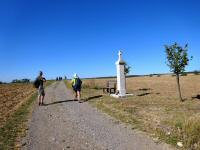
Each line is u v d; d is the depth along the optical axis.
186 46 21.12
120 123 12.94
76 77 22.75
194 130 9.62
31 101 24.00
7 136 10.96
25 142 10.11
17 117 15.44
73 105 20.17
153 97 24.00
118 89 25.25
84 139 10.34
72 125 12.93
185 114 14.66
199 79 70.50
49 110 18.02
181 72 21.22
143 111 16.09
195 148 8.79
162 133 10.67
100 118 14.42
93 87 39.97
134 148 9.01
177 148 8.88
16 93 36.72
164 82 58.84
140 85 49.00
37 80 21.00
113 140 10.05
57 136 10.94
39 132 11.70
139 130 11.39
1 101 25.28
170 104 19.11
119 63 24.81
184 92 30.06
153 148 8.94
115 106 18.47
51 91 37.19
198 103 19.50
